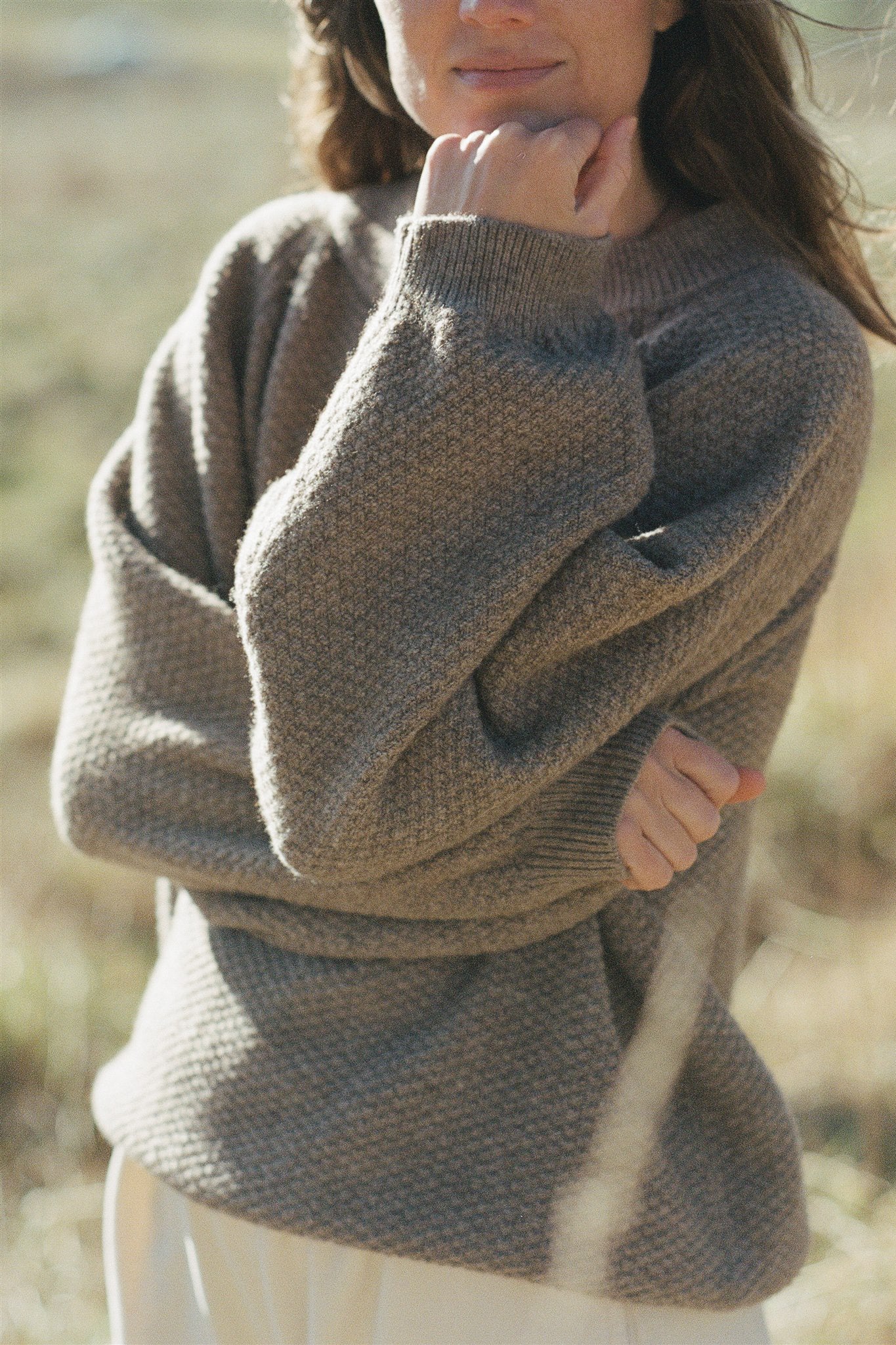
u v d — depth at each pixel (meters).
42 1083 2.92
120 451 1.57
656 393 1.26
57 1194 2.67
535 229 1.17
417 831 1.17
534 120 1.24
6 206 15.34
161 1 39.00
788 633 1.36
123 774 1.40
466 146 1.19
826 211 1.38
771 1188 1.33
